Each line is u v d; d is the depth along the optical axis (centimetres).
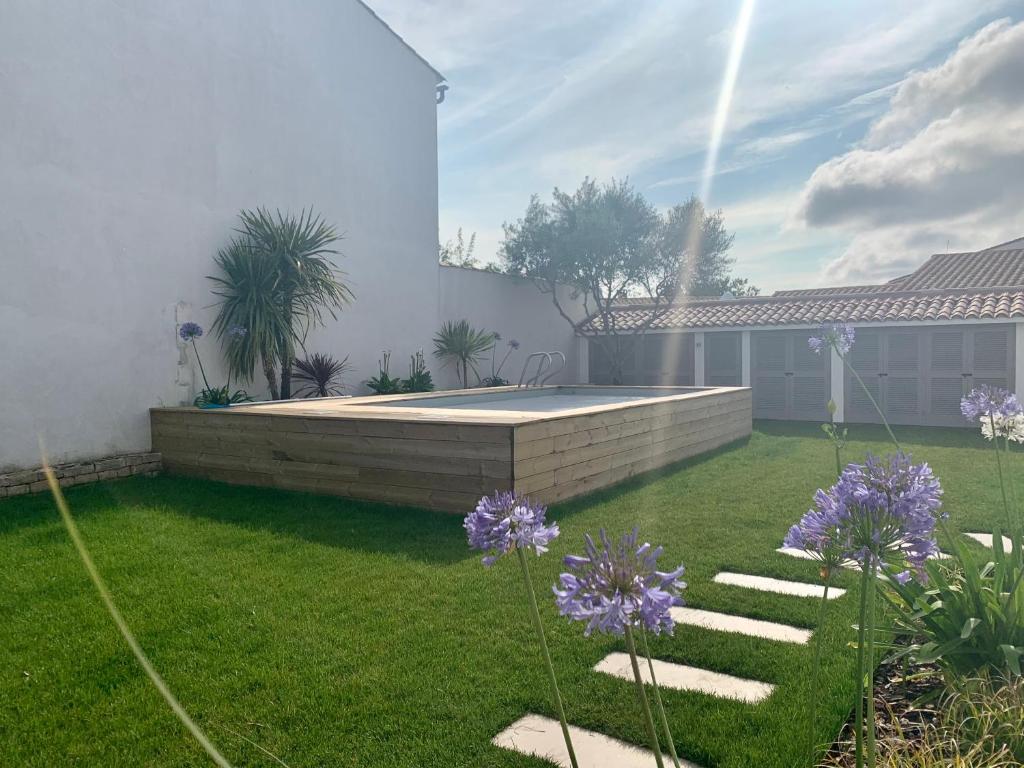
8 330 573
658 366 1437
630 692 234
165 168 707
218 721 219
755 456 767
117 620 299
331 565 375
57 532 442
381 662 258
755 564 372
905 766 176
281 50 852
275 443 575
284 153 857
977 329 1096
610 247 1361
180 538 429
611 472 594
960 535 415
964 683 210
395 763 196
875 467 138
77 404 622
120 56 663
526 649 269
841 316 1202
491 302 1311
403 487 506
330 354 930
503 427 460
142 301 682
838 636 274
